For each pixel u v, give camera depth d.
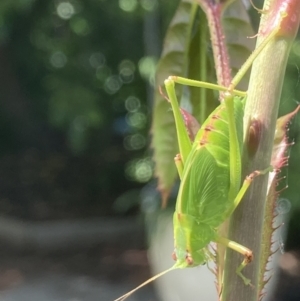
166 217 0.69
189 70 0.26
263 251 0.19
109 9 1.51
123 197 1.53
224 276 0.19
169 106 0.26
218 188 0.21
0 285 1.16
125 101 1.66
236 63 0.25
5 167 1.76
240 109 0.20
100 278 1.18
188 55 0.26
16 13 1.57
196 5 0.25
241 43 0.25
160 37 1.34
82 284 1.15
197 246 0.21
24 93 1.75
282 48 0.18
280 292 1.05
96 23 1.60
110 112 1.66
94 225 1.44
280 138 0.20
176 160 0.21
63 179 1.70
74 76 1.57
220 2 0.22
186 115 0.21
